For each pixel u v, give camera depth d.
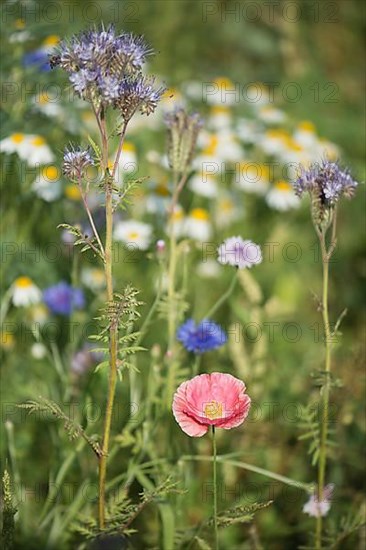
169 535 1.03
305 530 1.18
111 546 0.97
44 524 1.10
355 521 1.09
